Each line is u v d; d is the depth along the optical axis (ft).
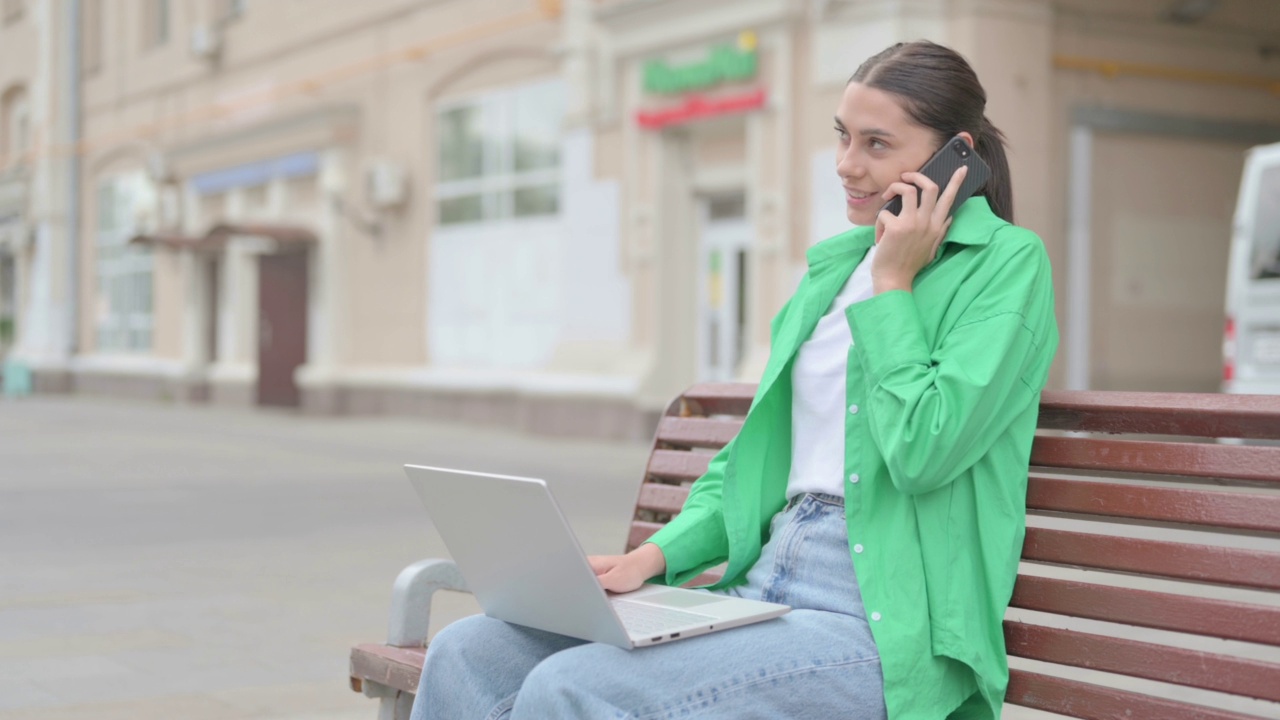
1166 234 42.73
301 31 69.92
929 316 7.72
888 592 7.49
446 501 7.75
